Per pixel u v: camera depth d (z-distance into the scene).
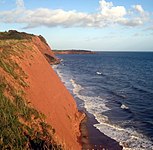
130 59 161.88
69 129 19.05
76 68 91.88
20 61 20.56
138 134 22.33
